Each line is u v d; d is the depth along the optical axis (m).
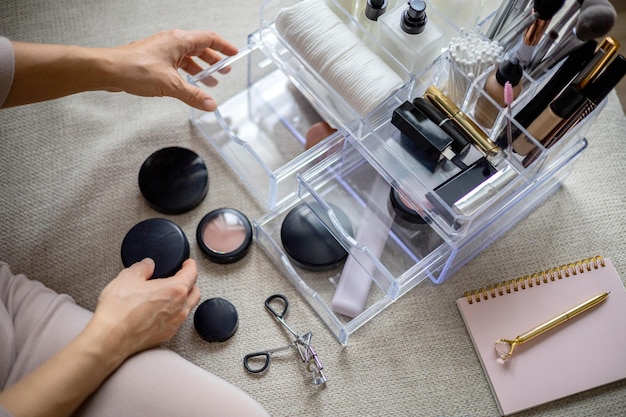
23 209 1.06
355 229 1.04
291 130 1.15
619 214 1.10
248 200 1.10
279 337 1.00
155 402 0.81
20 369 0.83
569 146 1.01
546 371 0.96
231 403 0.82
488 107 0.93
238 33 1.23
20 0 1.23
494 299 1.01
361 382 0.97
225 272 1.04
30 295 0.88
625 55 1.41
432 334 1.01
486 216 0.95
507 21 0.95
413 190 0.93
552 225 1.09
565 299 1.01
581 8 0.82
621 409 0.95
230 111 1.16
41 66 0.93
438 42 0.96
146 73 0.99
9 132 1.12
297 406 0.95
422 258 1.03
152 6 1.24
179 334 0.99
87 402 0.81
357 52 0.96
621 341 0.98
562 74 0.86
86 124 1.13
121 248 1.01
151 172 1.07
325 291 1.03
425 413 0.96
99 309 0.83
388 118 0.98
